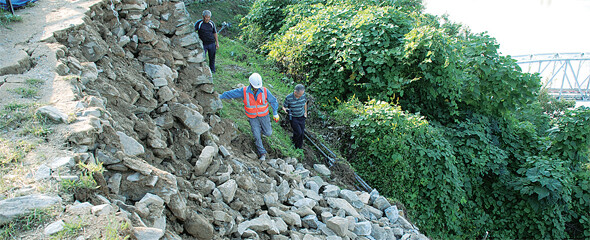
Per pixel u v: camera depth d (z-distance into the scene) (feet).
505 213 30.73
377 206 20.95
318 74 34.47
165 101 16.80
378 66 31.19
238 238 12.84
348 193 20.18
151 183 10.57
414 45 29.27
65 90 11.76
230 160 16.75
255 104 19.90
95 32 16.28
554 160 30.53
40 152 9.18
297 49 34.94
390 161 25.23
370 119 26.08
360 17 33.45
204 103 19.77
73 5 18.06
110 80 15.07
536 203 29.09
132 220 8.73
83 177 8.78
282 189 17.57
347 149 27.12
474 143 30.53
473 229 29.35
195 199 12.51
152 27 19.65
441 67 30.07
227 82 28.30
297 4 44.47
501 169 31.14
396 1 43.88
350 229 16.98
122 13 19.10
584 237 32.37
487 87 34.58
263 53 41.50
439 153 26.00
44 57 13.24
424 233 25.30
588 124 32.04
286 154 22.22
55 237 7.06
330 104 32.86
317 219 16.65
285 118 27.09
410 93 32.89
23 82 11.75
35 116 10.23
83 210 7.90
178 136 16.30
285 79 34.94
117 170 10.48
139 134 13.94
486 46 34.37
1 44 13.48
